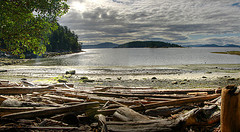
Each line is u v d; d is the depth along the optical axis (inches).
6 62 1598.2
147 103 246.2
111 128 129.0
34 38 299.1
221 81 602.5
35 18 291.1
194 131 146.1
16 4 266.7
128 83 595.2
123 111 161.3
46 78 705.6
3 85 342.0
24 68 1109.1
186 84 553.6
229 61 1651.1
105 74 844.6
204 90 331.0
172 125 127.9
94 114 191.2
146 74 829.8
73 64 1515.7
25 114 170.4
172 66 1141.1
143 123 131.1
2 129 138.4
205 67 1069.1
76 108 190.7
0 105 207.3
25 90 295.1
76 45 6889.8
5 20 259.6
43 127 152.6
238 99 122.3
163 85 543.5
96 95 286.0
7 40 275.4
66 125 169.9
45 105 203.6
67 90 331.9
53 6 293.1
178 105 235.0
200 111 151.9
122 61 1855.3
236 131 124.6
